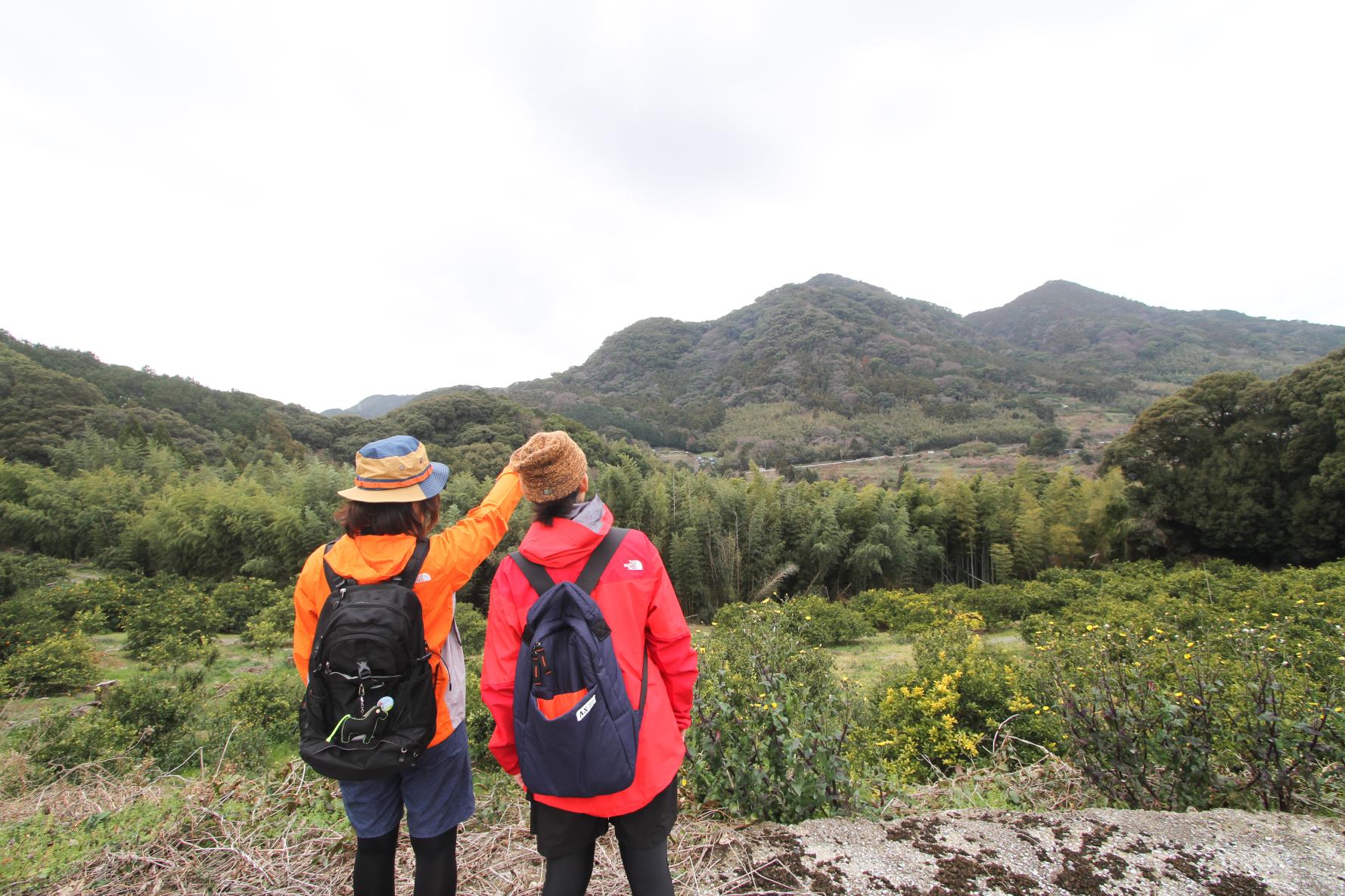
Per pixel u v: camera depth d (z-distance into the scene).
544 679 1.12
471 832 2.11
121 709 7.07
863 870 1.82
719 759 2.36
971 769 3.21
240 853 1.94
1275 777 2.32
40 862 2.01
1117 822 2.05
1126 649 3.01
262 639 13.52
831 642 13.39
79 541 27.20
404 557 1.31
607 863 1.87
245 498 24.45
